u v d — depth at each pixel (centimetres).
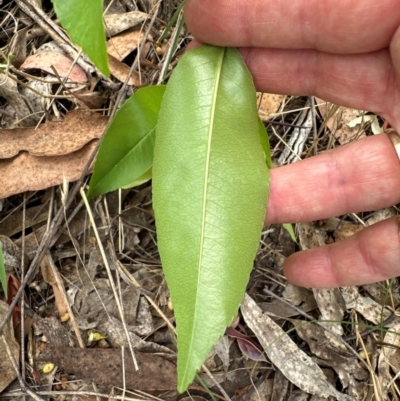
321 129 16
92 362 14
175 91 10
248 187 10
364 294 16
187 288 9
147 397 15
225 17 10
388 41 11
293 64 11
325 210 12
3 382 14
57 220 14
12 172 14
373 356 16
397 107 12
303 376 15
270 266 16
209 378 15
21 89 15
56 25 16
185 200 10
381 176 12
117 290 15
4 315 14
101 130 15
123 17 16
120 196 15
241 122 10
